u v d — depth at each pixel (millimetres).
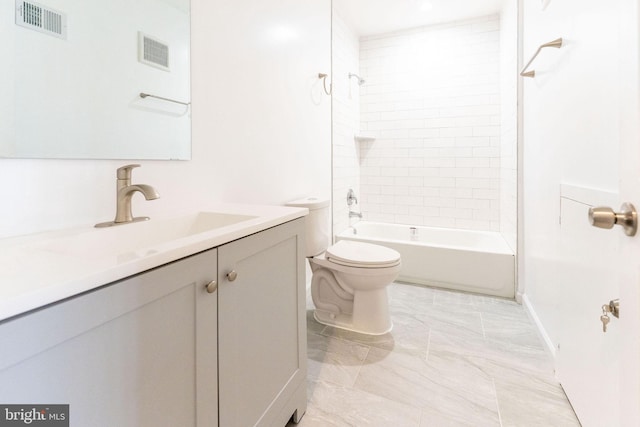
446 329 1891
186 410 716
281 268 1085
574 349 1194
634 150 544
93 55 971
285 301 1113
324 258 1949
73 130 927
